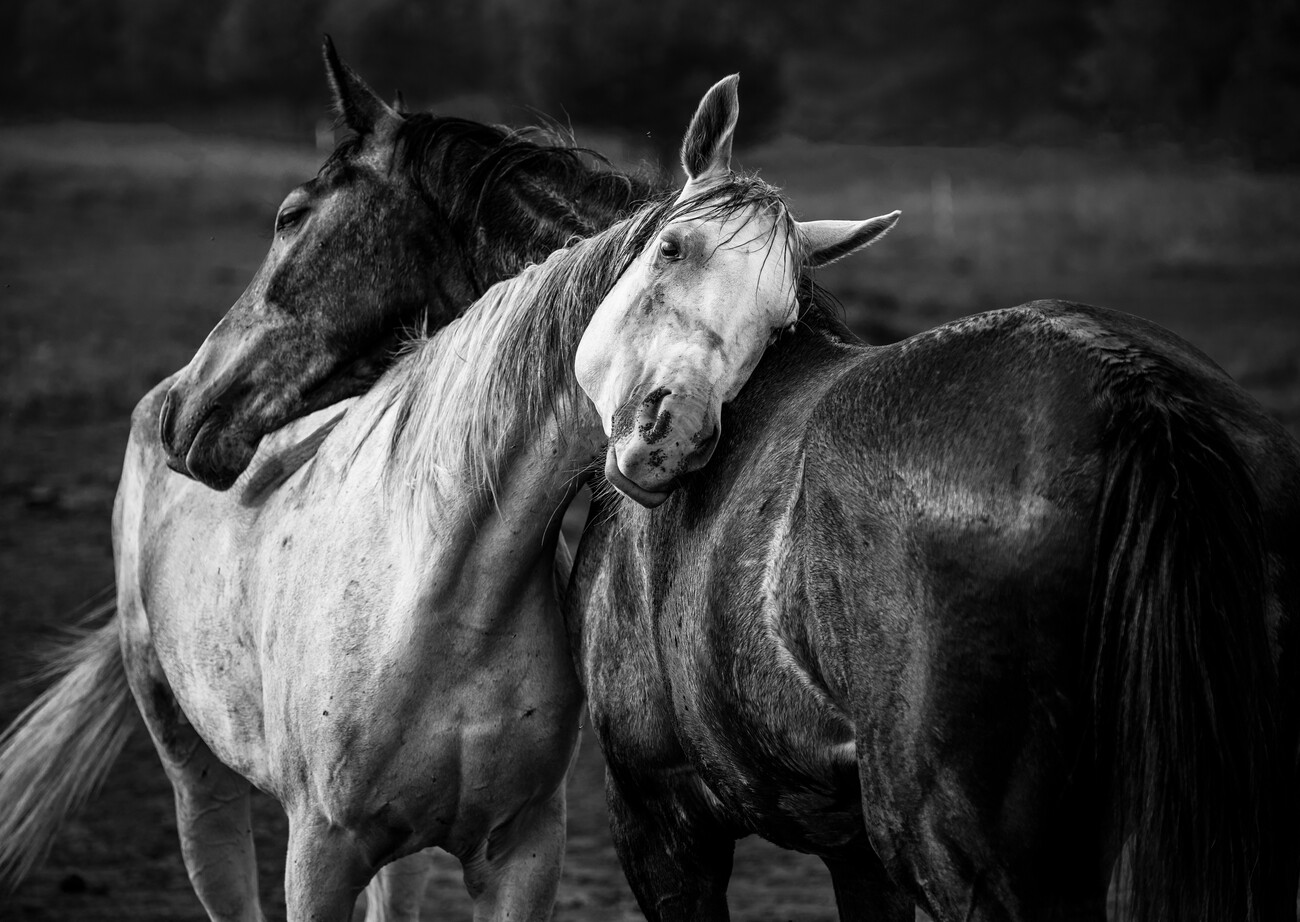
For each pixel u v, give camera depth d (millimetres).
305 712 4867
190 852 6227
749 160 70125
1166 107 87312
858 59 118562
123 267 37469
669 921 4750
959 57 111938
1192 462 2984
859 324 26344
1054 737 3107
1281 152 71562
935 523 3203
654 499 3850
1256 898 2971
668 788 4523
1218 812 2932
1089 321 3301
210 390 5230
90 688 6645
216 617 5496
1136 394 3062
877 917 4551
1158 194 59094
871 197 60344
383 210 5246
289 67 84375
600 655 4605
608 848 8898
